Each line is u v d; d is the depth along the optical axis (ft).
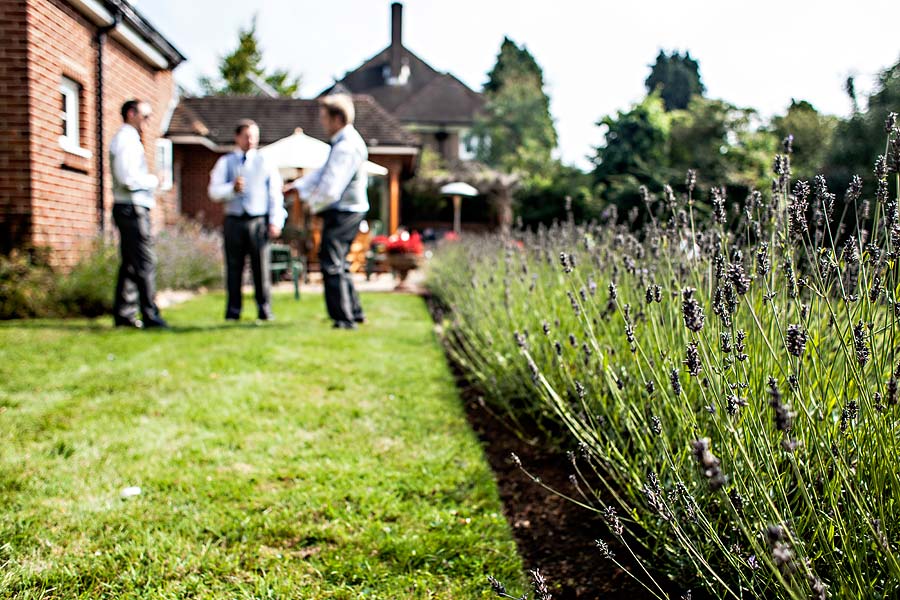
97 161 32.45
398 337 21.06
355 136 22.00
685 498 5.57
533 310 13.15
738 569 5.28
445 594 6.91
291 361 16.88
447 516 8.55
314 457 10.57
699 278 7.92
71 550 7.57
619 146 92.07
